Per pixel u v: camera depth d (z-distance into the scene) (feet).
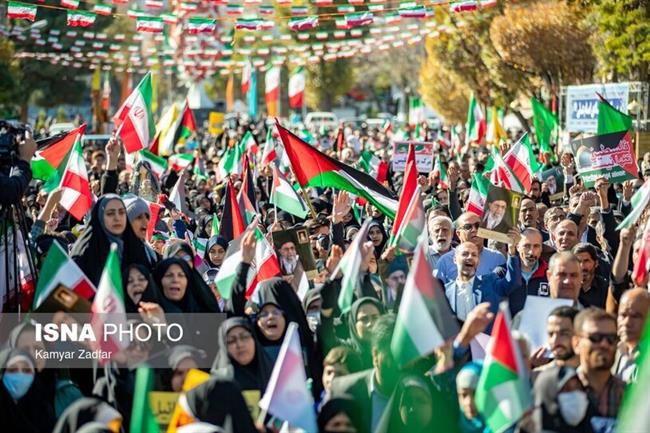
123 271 36.52
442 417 28.96
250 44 191.42
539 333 33.68
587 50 149.48
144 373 28.45
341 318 35.47
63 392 31.58
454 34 161.79
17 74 187.93
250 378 30.71
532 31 150.51
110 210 38.11
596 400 27.25
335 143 120.78
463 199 69.72
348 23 90.99
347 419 28.40
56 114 269.23
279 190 58.34
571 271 34.65
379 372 29.68
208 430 26.09
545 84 172.55
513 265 40.52
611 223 50.93
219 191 72.69
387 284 39.14
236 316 34.81
